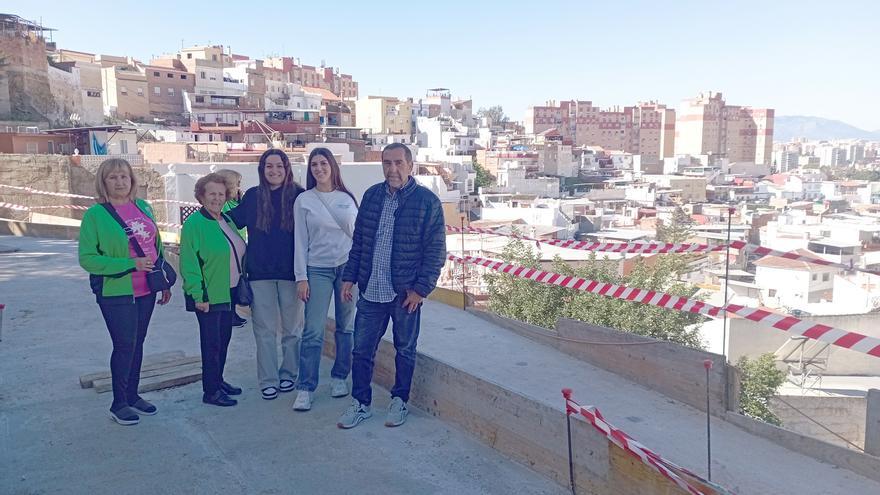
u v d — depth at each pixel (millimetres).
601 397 5137
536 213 56531
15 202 26016
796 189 126375
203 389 5129
